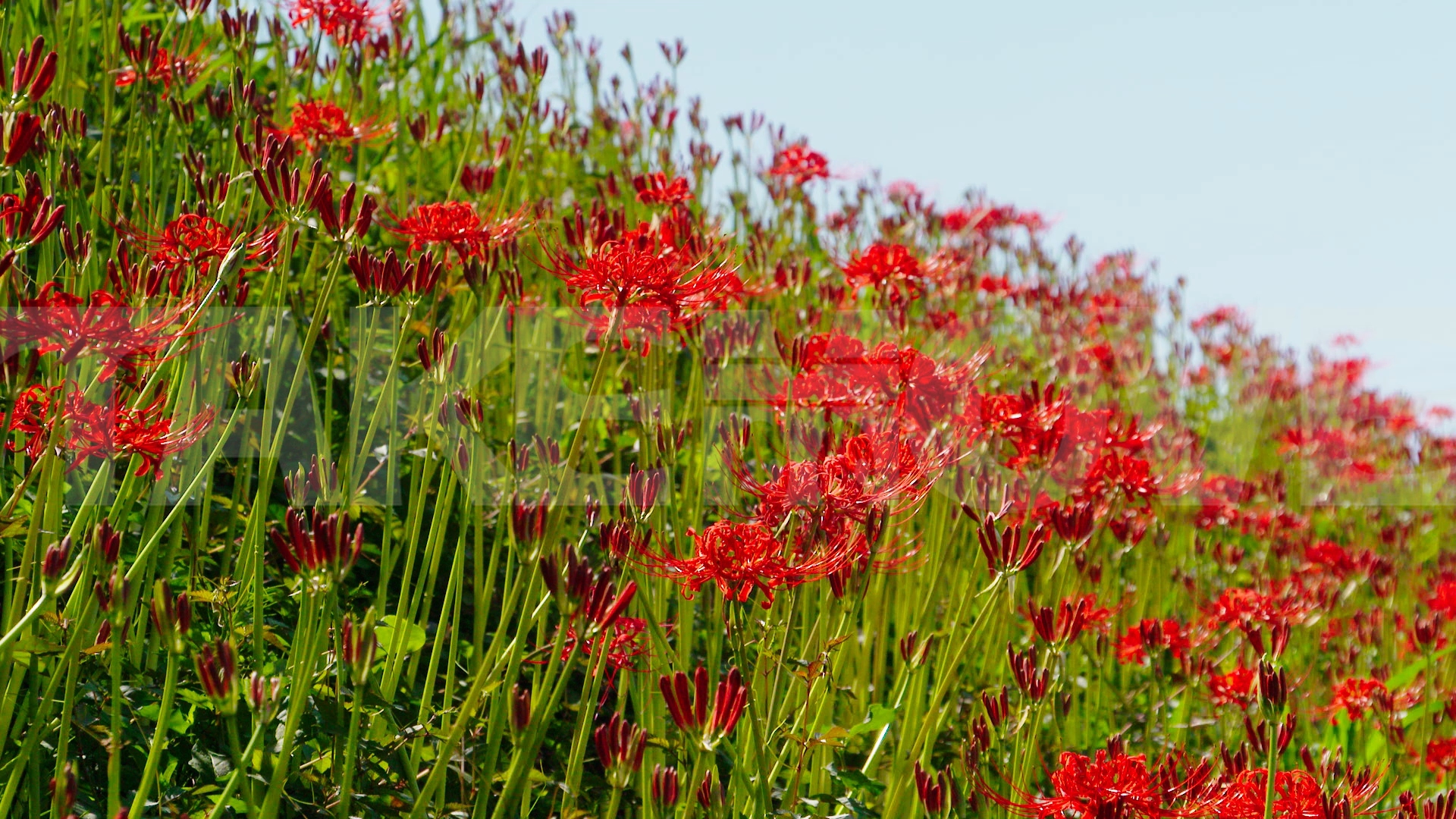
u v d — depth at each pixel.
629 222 5.26
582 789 2.82
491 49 6.12
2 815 2.02
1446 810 2.69
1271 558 5.57
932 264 3.79
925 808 2.43
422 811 2.20
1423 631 4.14
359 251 2.69
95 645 2.14
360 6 4.06
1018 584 4.34
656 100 5.62
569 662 2.13
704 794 2.29
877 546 3.10
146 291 2.36
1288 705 3.06
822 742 2.63
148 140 4.05
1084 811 2.39
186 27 3.81
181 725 2.42
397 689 2.77
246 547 2.74
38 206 2.15
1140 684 4.83
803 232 6.44
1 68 2.06
